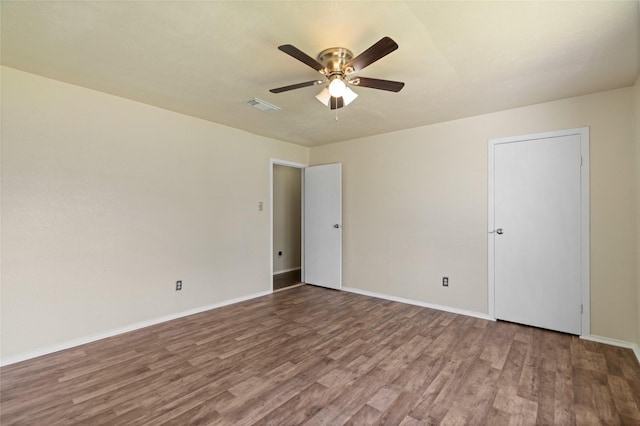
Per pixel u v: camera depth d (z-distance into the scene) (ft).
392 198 13.84
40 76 8.41
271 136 14.75
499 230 11.07
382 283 14.17
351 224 15.34
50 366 7.82
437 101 10.04
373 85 7.18
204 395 6.60
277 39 6.53
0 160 7.87
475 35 6.36
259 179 14.53
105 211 9.66
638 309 8.50
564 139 9.87
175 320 11.21
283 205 20.11
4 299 7.93
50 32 6.32
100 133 9.54
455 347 8.94
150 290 10.71
